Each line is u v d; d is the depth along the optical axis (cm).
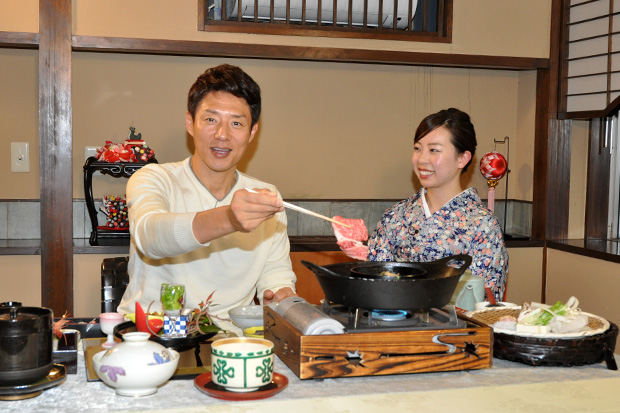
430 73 340
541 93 329
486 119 348
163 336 135
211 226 132
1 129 299
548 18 321
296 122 327
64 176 275
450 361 124
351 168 335
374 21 316
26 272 275
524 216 344
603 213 334
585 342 127
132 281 188
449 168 208
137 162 288
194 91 177
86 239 304
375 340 120
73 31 273
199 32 284
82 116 307
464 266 128
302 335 117
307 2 302
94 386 116
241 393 109
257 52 289
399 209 225
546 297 328
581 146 330
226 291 185
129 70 309
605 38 300
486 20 313
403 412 104
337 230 152
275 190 200
